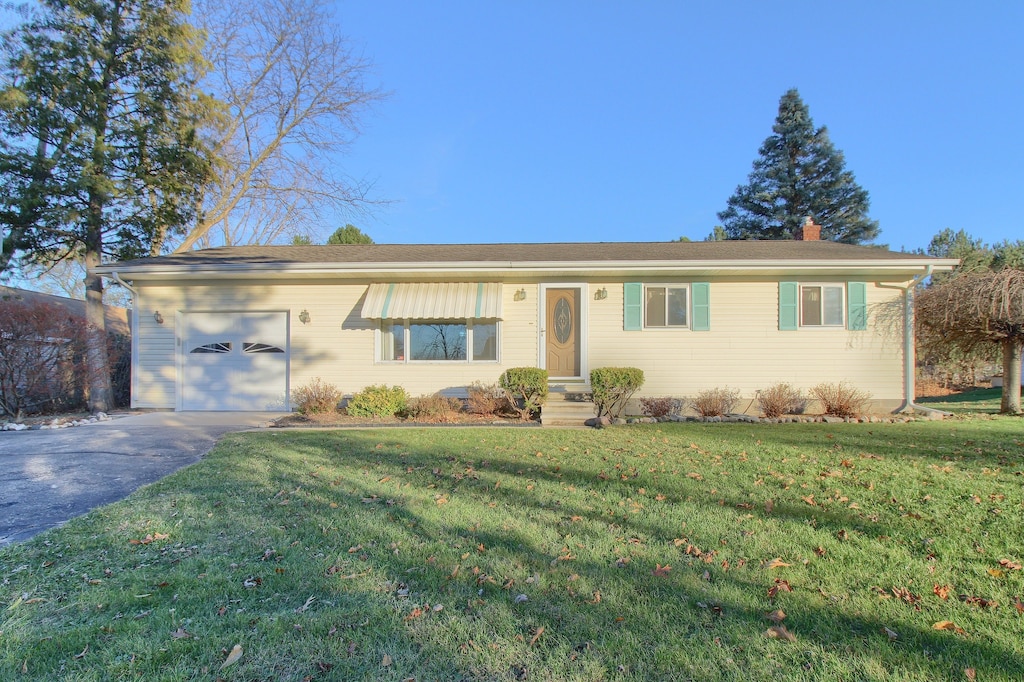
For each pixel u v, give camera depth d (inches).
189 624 129.4
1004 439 361.1
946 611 133.3
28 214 567.2
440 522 200.1
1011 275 489.1
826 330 539.8
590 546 176.4
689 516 205.2
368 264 518.9
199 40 670.5
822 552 170.1
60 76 568.4
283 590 147.1
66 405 551.8
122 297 1310.3
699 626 127.3
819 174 1578.5
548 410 493.0
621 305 551.5
